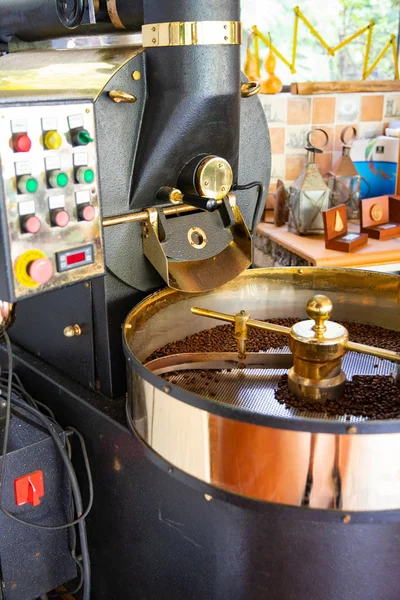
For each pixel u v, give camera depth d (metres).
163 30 1.34
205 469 1.15
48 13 1.65
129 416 1.36
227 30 1.36
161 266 1.46
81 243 1.27
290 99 3.00
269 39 3.02
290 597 1.23
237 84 1.43
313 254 2.44
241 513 1.21
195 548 1.33
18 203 1.15
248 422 1.07
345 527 1.15
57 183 1.19
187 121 1.39
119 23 1.52
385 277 1.63
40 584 1.56
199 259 1.54
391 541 1.17
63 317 1.62
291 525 1.17
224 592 1.30
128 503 1.49
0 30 1.89
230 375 1.46
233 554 1.25
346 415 1.27
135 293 1.54
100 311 1.50
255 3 2.97
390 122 3.17
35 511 1.50
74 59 1.52
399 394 1.35
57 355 1.70
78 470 1.66
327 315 1.27
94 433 1.55
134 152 1.43
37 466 1.48
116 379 1.55
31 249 1.19
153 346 1.56
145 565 1.50
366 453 1.04
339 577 1.19
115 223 1.40
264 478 1.10
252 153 1.69
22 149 1.13
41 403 1.67
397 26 3.20
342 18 3.12
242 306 1.74
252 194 1.74
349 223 2.96
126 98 1.34
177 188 1.48
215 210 1.58
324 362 1.29
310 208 2.69
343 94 3.06
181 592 1.41
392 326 1.67
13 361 1.82
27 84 1.40
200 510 1.29
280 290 1.75
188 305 1.64
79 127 1.22
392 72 3.26
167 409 1.18
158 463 1.24
